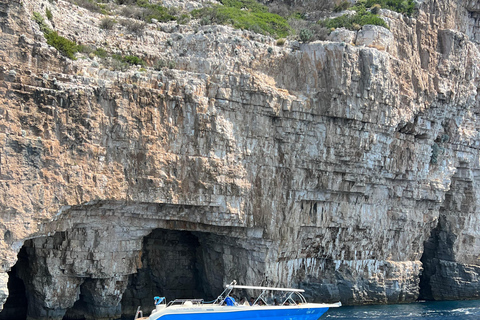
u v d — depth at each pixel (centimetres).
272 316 2920
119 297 3700
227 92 3656
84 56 3431
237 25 4188
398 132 4422
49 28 3278
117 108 3266
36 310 3525
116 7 4219
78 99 3131
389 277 4672
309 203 4109
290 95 3859
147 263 4225
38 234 3062
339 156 4016
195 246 4350
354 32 4256
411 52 4544
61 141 3083
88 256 3506
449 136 4966
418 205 4838
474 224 5322
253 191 3781
